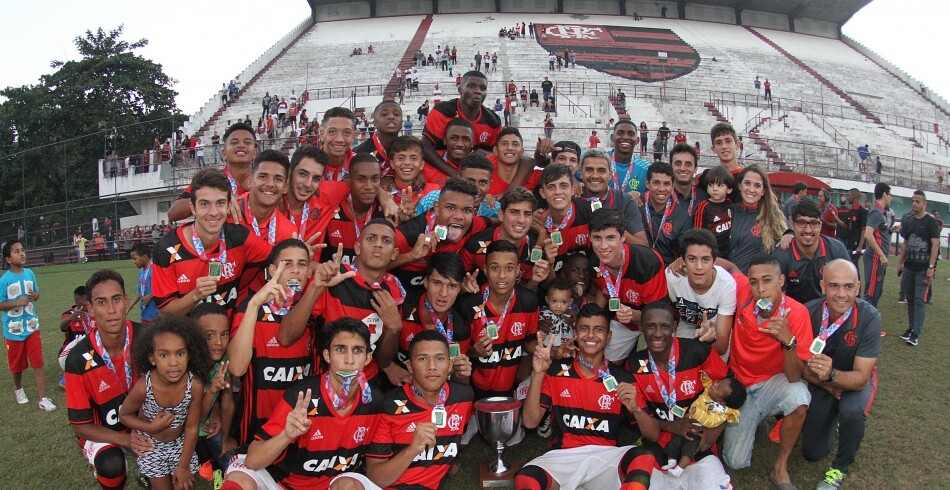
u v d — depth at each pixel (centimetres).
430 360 441
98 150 3984
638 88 4025
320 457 427
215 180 478
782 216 634
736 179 667
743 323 508
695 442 473
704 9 5781
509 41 4812
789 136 3616
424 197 609
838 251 596
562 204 569
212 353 473
